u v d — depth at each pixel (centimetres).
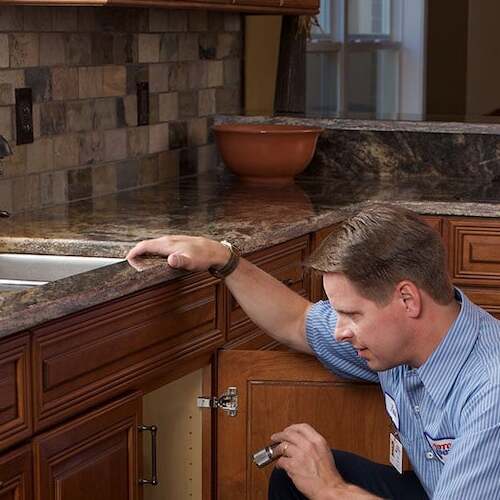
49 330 231
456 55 809
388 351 221
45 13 348
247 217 343
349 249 218
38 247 302
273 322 269
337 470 255
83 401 243
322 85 627
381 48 684
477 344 220
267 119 451
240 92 476
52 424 236
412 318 219
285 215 348
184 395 295
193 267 266
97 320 245
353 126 444
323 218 349
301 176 452
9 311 217
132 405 262
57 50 355
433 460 232
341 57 636
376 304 218
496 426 205
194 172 443
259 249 315
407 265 217
